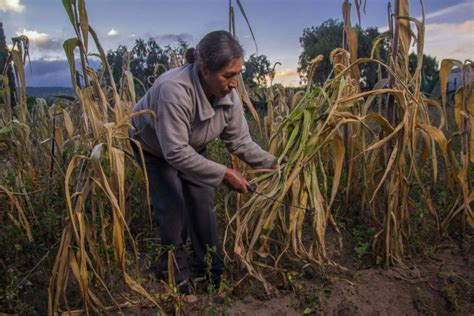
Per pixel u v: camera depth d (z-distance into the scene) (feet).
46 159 11.76
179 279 8.54
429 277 9.14
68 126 10.60
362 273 9.25
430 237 10.62
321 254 8.87
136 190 11.17
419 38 8.99
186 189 8.78
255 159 8.80
